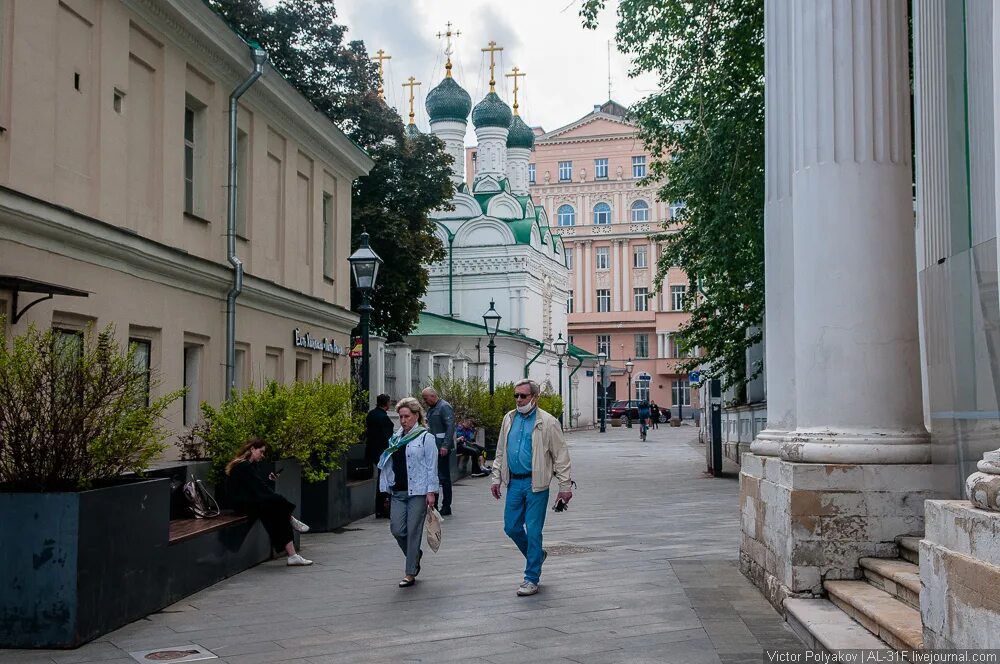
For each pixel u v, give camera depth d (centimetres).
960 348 606
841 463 790
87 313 1304
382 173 3428
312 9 3125
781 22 1001
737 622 790
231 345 1789
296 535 1245
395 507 1012
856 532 786
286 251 2123
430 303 6294
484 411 3039
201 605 906
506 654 705
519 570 1083
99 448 785
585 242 9000
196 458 1332
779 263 975
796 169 848
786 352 950
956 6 847
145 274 1484
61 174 1257
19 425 762
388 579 1045
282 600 929
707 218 1995
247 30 2980
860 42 820
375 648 730
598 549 1227
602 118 9156
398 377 3078
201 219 1698
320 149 2339
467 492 2202
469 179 9950
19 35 1154
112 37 1389
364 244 1830
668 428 7131
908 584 681
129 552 823
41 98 1205
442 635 770
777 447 907
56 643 734
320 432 1380
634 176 9019
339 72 3219
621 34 1973
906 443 794
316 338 2350
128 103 1448
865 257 807
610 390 8881
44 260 1202
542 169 9244
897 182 815
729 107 1956
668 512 1686
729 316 2250
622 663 673
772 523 867
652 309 8850
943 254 867
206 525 1032
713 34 1905
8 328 1122
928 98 888
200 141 1734
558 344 5216
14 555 738
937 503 518
